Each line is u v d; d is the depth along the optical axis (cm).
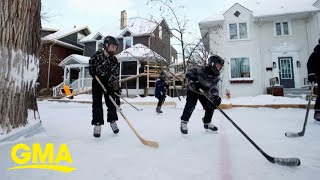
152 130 374
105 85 327
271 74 1497
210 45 1578
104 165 199
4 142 263
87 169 189
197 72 339
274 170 186
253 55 1536
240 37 1573
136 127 404
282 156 224
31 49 326
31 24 322
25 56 311
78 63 2181
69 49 2658
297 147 258
